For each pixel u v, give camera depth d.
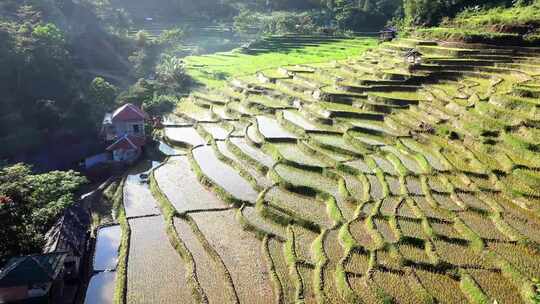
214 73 87.12
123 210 42.22
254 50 107.81
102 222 41.06
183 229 38.03
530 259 29.00
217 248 34.88
